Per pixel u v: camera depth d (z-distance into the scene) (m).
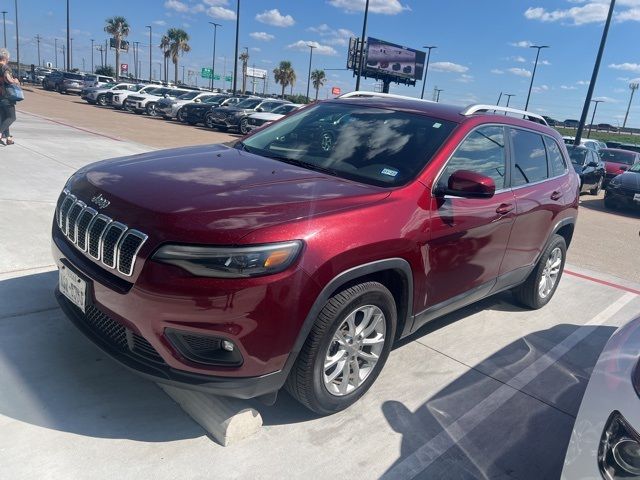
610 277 7.03
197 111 26.05
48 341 3.49
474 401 3.54
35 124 15.40
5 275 4.36
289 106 25.42
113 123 20.67
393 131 3.84
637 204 13.42
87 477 2.46
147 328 2.54
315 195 2.96
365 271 2.88
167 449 2.70
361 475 2.71
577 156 16.42
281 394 3.31
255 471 2.64
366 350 3.24
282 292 2.54
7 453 2.52
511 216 4.12
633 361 2.22
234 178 3.13
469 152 3.80
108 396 3.04
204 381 2.57
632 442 1.86
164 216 2.58
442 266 3.49
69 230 3.03
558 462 3.03
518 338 4.62
